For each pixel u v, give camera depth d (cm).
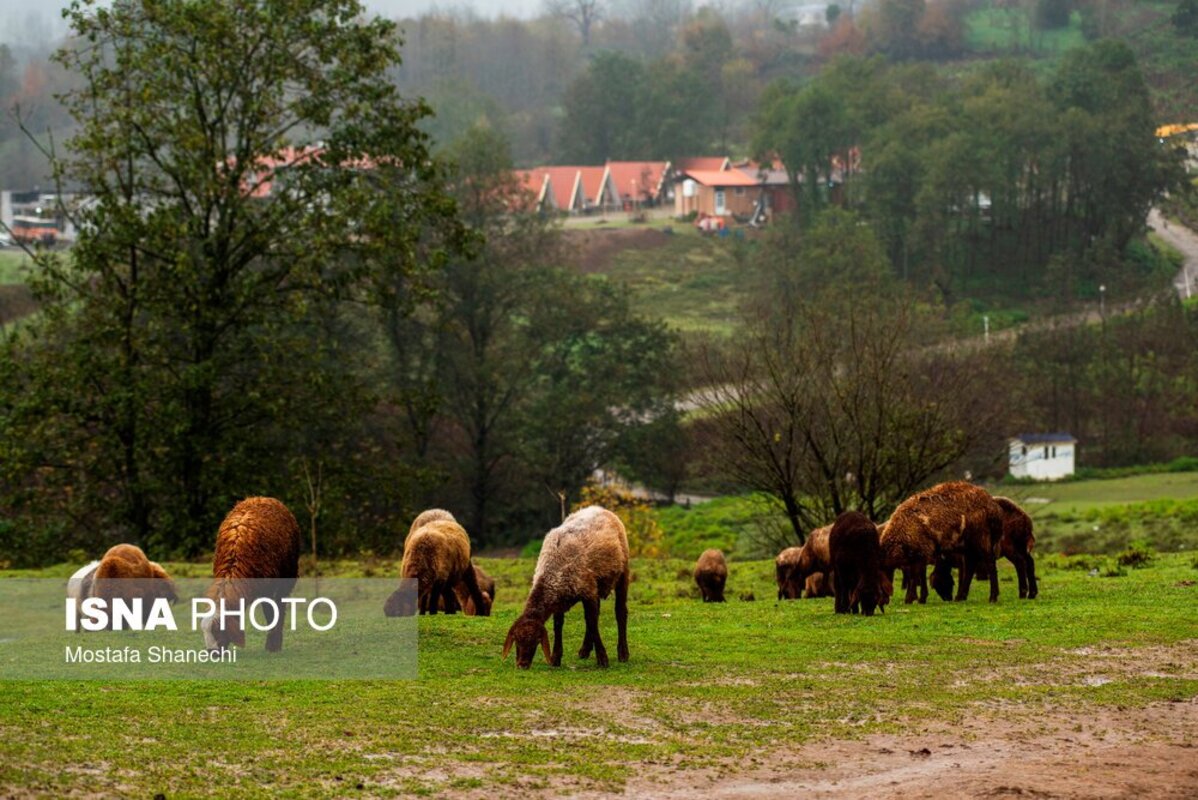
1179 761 1243
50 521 3888
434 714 1371
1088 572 2739
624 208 15512
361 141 4084
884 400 3516
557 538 1617
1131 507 5003
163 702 1377
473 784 1149
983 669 1652
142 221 3888
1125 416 7825
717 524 5462
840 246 9950
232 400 4044
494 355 6688
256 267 5162
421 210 4131
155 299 3916
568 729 1341
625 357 6756
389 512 4269
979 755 1274
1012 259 11988
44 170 14775
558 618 1625
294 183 4125
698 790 1155
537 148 19838
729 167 15600
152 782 1100
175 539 3800
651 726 1362
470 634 1802
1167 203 14425
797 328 5091
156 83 3875
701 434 5784
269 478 3966
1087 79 13675
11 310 7488
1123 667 1664
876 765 1241
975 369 5084
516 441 6494
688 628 1983
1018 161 12181
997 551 2219
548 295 6812
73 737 1213
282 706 1383
